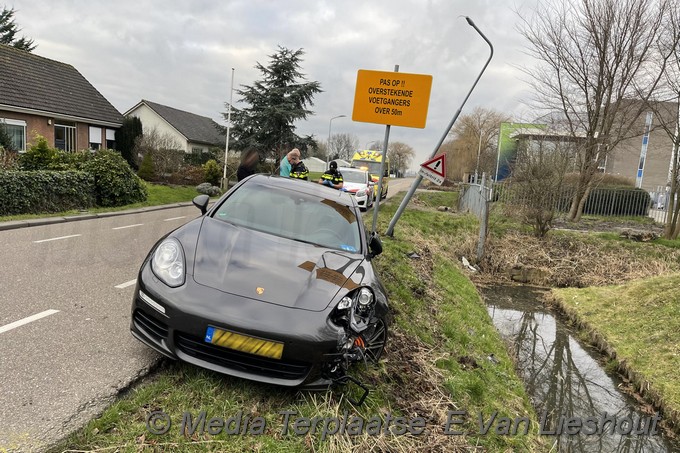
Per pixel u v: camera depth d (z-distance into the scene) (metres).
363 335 3.22
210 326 2.76
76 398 2.70
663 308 8.18
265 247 3.55
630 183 24.83
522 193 13.95
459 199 22.44
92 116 25.33
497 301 10.34
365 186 16.67
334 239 4.09
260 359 2.79
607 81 15.11
